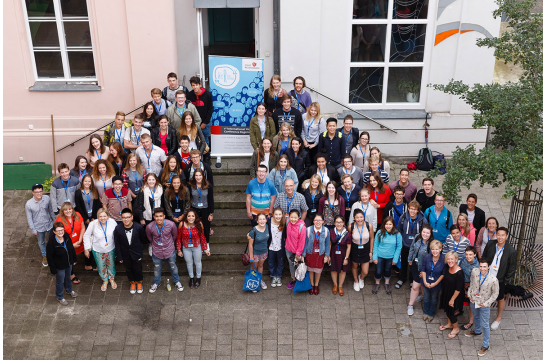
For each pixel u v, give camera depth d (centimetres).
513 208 1020
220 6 1219
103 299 1008
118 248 970
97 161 992
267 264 1091
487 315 880
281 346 918
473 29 1199
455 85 980
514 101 921
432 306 952
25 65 1191
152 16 1153
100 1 1145
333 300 1007
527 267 1030
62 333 941
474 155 937
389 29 1220
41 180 1251
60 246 942
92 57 1213
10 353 904
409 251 956
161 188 1002
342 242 978
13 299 1002
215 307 991
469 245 928
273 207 1031
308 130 1119
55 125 1233
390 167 1275
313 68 1224
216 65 1128
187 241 982
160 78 1202
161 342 926
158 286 1034
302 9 1170
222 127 1173
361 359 895
